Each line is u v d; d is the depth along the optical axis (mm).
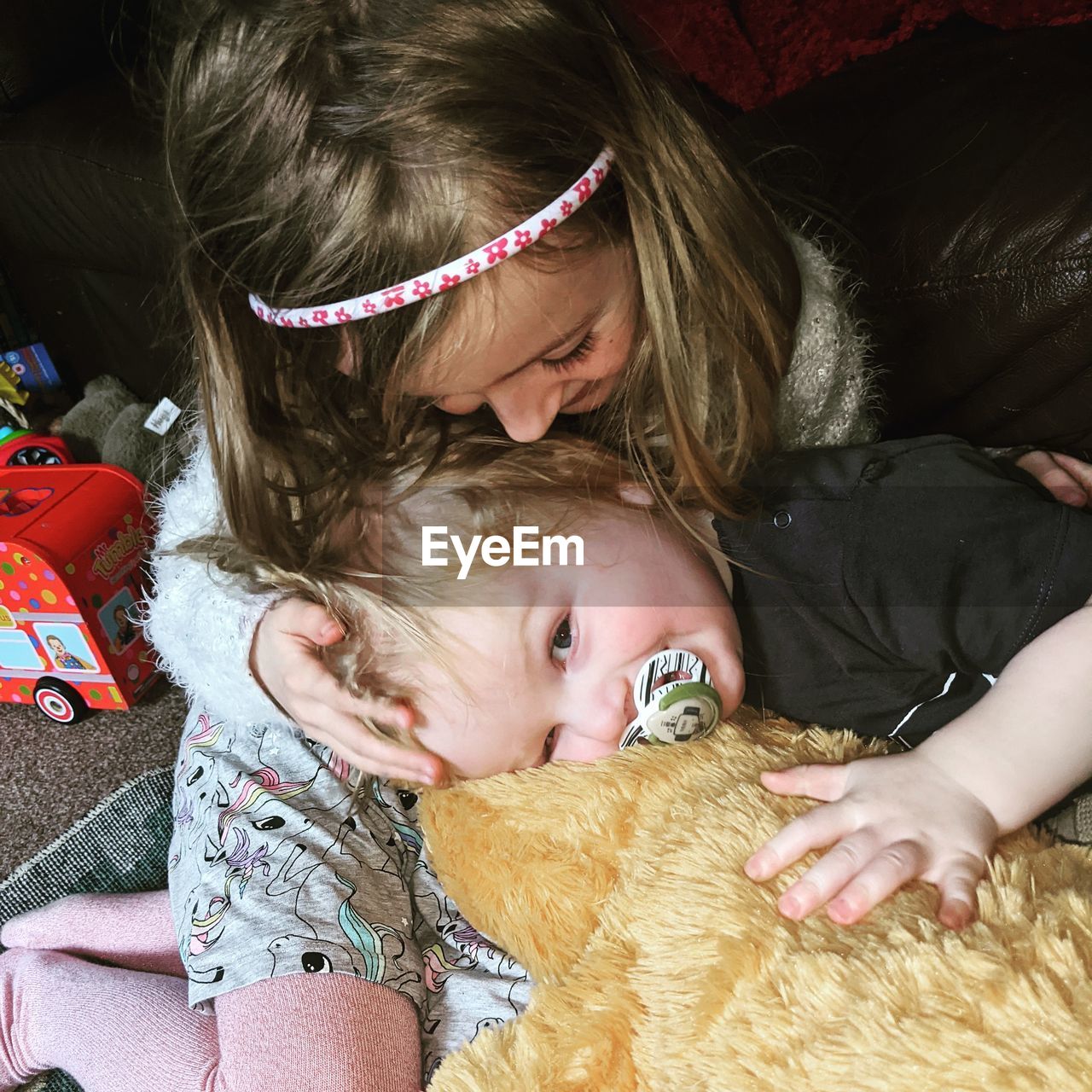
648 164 687
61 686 1202
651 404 805
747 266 762
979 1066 437
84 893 970
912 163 871
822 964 514
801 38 1160
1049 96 839
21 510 1176
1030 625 711
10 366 1604
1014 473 830
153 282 1463
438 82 599
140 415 1456
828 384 873
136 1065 759
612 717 709
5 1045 848
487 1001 759
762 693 800
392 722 715
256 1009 701
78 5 1511
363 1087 680
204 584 863
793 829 608
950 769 640
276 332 713
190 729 980
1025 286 808
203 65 643
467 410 741
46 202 1465
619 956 604
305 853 787
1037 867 577
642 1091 543
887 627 742
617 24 709
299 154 613
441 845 722
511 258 621
